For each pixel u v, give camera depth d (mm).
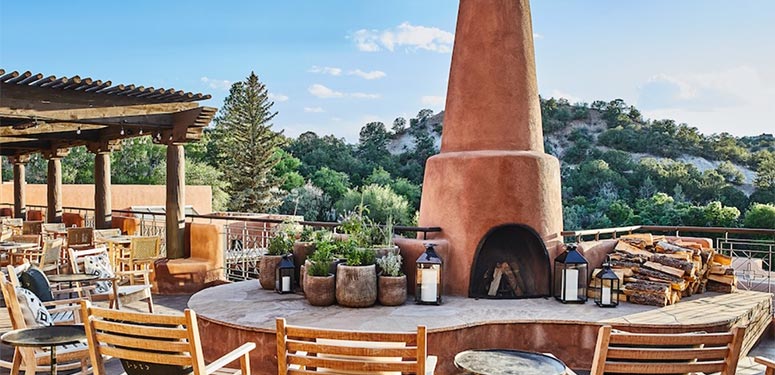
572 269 5883
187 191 22500
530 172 6352
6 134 9148
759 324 6105
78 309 4836
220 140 30328
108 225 11820
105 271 6453
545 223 6375
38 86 7605
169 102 8766
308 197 29953
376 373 2809
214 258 9055
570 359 5164
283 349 2867
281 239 6867
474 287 6289
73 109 7918
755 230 6879
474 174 6320
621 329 5047
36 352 3951
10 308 3953
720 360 3021
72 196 18594
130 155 27875
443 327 4840
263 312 5406
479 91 6660
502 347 5164
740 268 9156
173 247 9258
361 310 5500
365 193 27422
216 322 5113
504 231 6449
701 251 6695
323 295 5645
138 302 7922
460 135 6758
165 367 3203
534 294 6238
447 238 6449
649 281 6000
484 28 6703
